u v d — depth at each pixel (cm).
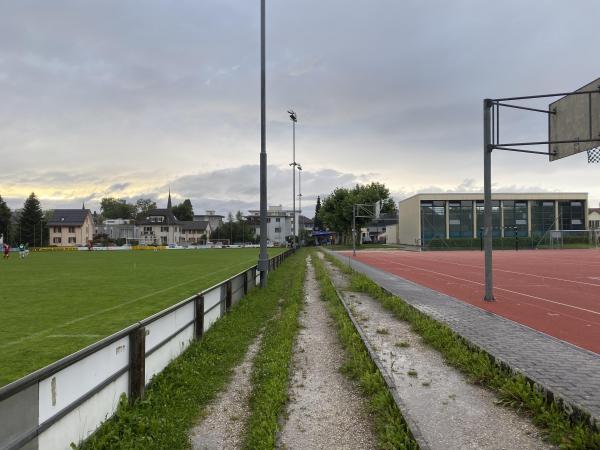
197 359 670
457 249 6850
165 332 603
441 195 7738
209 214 16462
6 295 1484
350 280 1942
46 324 988
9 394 285
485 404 492
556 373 565
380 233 13675
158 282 1928
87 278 2123
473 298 1394
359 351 713
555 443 396
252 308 1177
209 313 887
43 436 324
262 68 1788
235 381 607
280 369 623
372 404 495
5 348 777
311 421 463
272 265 2473
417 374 601
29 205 9238
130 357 481
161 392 521
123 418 433
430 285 1786
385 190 8950
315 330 938
